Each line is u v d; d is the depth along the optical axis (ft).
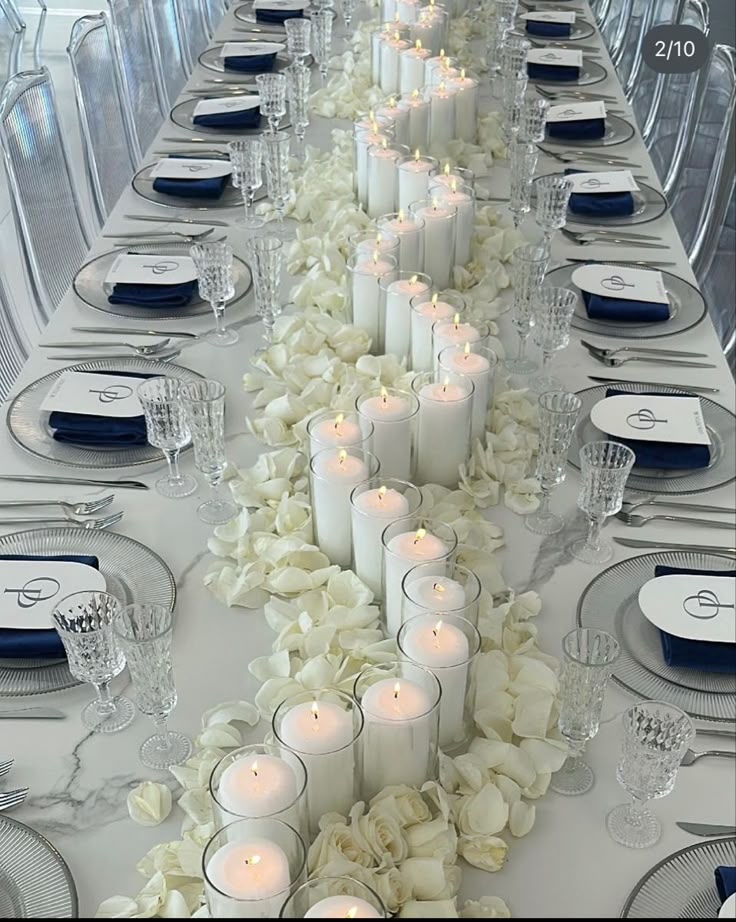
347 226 8.84
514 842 4.31
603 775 4.60
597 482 5.47
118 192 13.16
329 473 5.47
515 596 5.49
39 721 4.86
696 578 5.42
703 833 4.34
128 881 4.17
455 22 14.92
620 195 9.91
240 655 5.21
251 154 9.21
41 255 10.60
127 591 5.54
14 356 9.98
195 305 8.30
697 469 6.46
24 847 4.25
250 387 7.26
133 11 14.38
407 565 4.90
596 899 4.10
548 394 5.79
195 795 4.31
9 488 6.34
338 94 12.35
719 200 11.40
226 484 6.40
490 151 11.13
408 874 3.86
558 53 13.70
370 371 6.98
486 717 4.64
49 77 11.00
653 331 8.00
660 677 5.01
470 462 6.35
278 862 3.62
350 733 4.10
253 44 13.75
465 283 8.56
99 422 6.63
